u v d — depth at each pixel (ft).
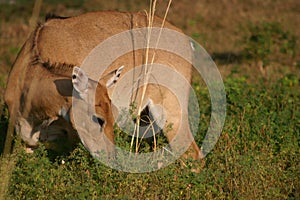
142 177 39.78
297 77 66.64
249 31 84.17
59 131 42.83
